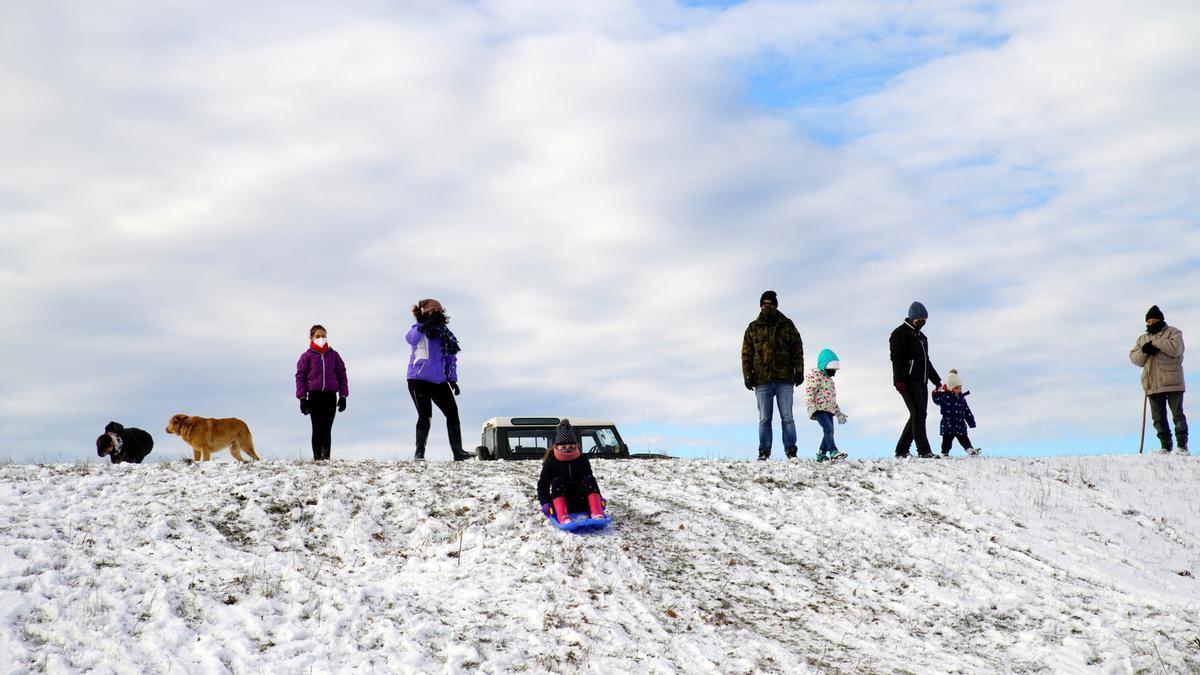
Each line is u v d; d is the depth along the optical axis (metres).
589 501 10.07
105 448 13.49
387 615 7.34
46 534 8.37
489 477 11.52
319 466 11.66
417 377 12.83
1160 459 14.01
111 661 6.14
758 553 9.89
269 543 9.05
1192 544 10.96
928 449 13.91
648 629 7.59
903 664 7.43
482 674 6.45
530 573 8.58
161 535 8.75
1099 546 10.71
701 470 12.86
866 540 10.50
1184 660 7.70
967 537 10.75
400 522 9.87
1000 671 7.45
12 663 5.97
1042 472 13.23
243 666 6.27
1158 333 14.50
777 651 7.38
